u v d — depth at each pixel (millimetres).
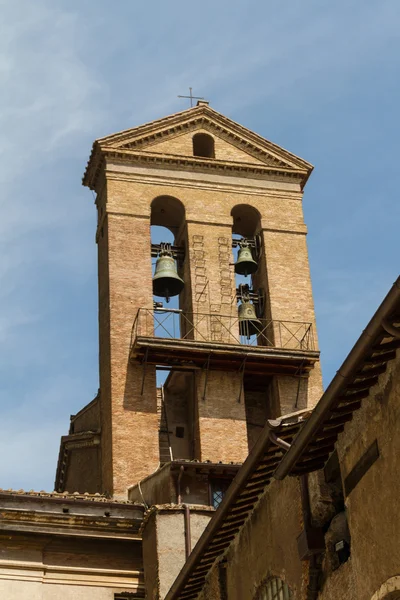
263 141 41875
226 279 38750
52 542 31172
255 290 40156
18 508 30938
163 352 35938
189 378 37750
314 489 18297
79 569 31016
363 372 15727
